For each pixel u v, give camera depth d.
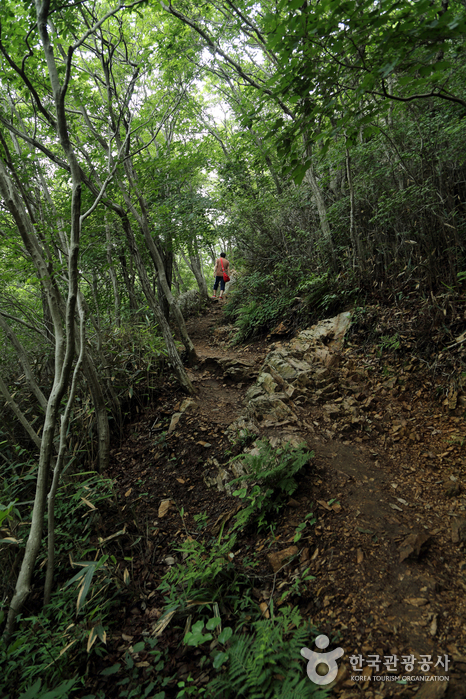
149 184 4.78
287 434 3.42
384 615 1.88
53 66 1.97
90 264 5.64
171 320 8.79
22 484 3.36
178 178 5.53
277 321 6.96
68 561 2.66
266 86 2.35
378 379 4.25
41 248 3.03
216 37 6.09
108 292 6.63
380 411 3.79
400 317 4.65
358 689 1.59
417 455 3.14
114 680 1.88
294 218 7.32
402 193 4.53
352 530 2.39
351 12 1.85
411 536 2.25
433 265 4.53
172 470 3.55
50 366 4.41
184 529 2.88
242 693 1.59
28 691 1.56
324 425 3.64
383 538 2.31
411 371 4.15
